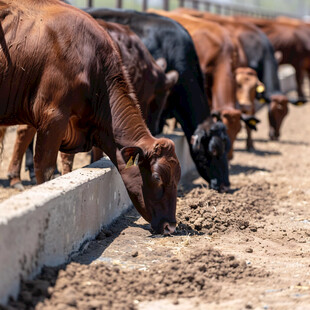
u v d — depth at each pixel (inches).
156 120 402.6
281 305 205.8
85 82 274.5
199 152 398.0
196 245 274.8
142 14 434.9
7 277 185.9
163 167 265.9
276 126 661.3
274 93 670.5
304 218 346.6
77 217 248.2
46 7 279.3
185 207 328.2
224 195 373.4
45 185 240.5
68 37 273.3
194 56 422.9
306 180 461.4
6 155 451.8
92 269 222.8
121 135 280.2
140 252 258.5
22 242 196.4
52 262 222.8
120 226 299.4
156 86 388.2
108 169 293.6
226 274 234.4
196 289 216.7
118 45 357.7
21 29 271.6
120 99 282.7
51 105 270.1
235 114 473.4
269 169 503.2
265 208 363.9
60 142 275.7
